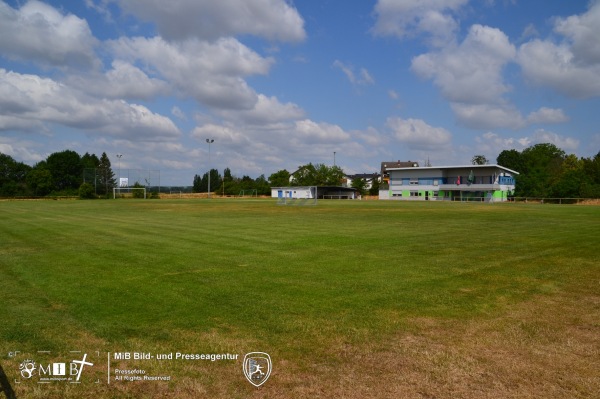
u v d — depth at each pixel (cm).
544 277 905
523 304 704
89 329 577
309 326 590
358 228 1972
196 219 2519
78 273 929
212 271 952
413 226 2094
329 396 404
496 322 612
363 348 515
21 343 527
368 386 422
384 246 1359
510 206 4791
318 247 1331
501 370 457
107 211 3384
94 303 696
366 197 10094
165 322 606
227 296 741
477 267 1012
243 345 524
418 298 735
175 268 986
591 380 436
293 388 419
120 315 636
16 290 779
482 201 7394
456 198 8219
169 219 2517
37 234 1686
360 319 621
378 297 740
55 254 1186
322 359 485
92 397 406
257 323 602
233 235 1653
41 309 664
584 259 1128
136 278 880
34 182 8606
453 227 2042
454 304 700
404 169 8856
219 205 4641
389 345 525
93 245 1364
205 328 582
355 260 1099
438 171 8456
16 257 1137
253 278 884
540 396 404
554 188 6888
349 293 766
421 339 545
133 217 2689
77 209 3709
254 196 9750
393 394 407
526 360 482
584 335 561
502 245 1391
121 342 533
